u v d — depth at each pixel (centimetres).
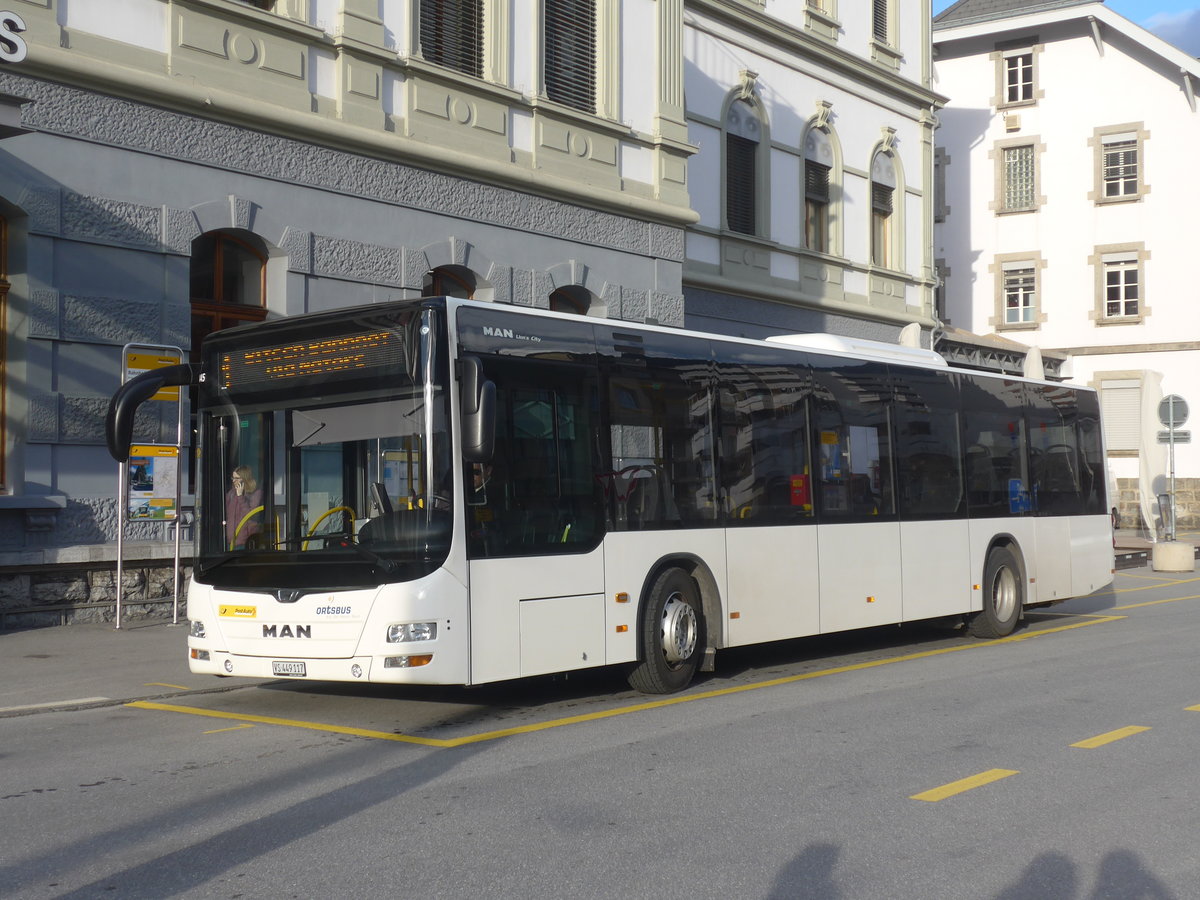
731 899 524
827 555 1240
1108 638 1477
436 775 754
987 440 1503
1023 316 4259
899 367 1373
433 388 894
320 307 1591
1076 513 1658
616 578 1017
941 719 937
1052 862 577
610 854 587
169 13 1438
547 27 1908
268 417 948
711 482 1118
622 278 2011
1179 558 2625
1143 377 3011
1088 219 4156
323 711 986
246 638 925
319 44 1591
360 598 884
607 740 862
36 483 1338
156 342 1425
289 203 1555
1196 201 4000
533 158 1861
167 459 1421
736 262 2500
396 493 895
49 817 657
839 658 1323
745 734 881
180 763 790
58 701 1000
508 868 565
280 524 930
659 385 1077
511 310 958
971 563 1453
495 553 919
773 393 1198
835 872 561
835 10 2775
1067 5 4103
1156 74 4056
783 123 2633
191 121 1456
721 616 1113
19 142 1315
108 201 1384
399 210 1678
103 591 1412
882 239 2962
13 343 1334
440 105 1728
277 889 536
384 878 551
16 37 1250
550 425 974
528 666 938
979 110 4319
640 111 2048
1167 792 710
